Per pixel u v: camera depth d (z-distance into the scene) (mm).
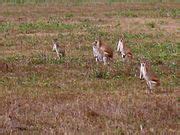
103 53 57219
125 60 58406
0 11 117188
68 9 120750
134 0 142875
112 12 112750
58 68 54531
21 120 35094
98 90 44531
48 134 32219
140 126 33469
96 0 142625
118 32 82875
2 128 33531
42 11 116812
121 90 44438
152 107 38219
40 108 37938
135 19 100250
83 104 38719
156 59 59562
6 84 47062
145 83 47469
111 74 51188
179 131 32906
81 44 71312
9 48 68625
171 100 40406
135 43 71312
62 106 38250
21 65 55875
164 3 135750
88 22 96312
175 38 77375
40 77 50125
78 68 54625
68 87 45656
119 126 33812
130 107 38031
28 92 43625
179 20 98188
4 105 38938
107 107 37844
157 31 84438
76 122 34562
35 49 67688
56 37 77875
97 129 33094
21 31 84688
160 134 32250
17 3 137625
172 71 53000
